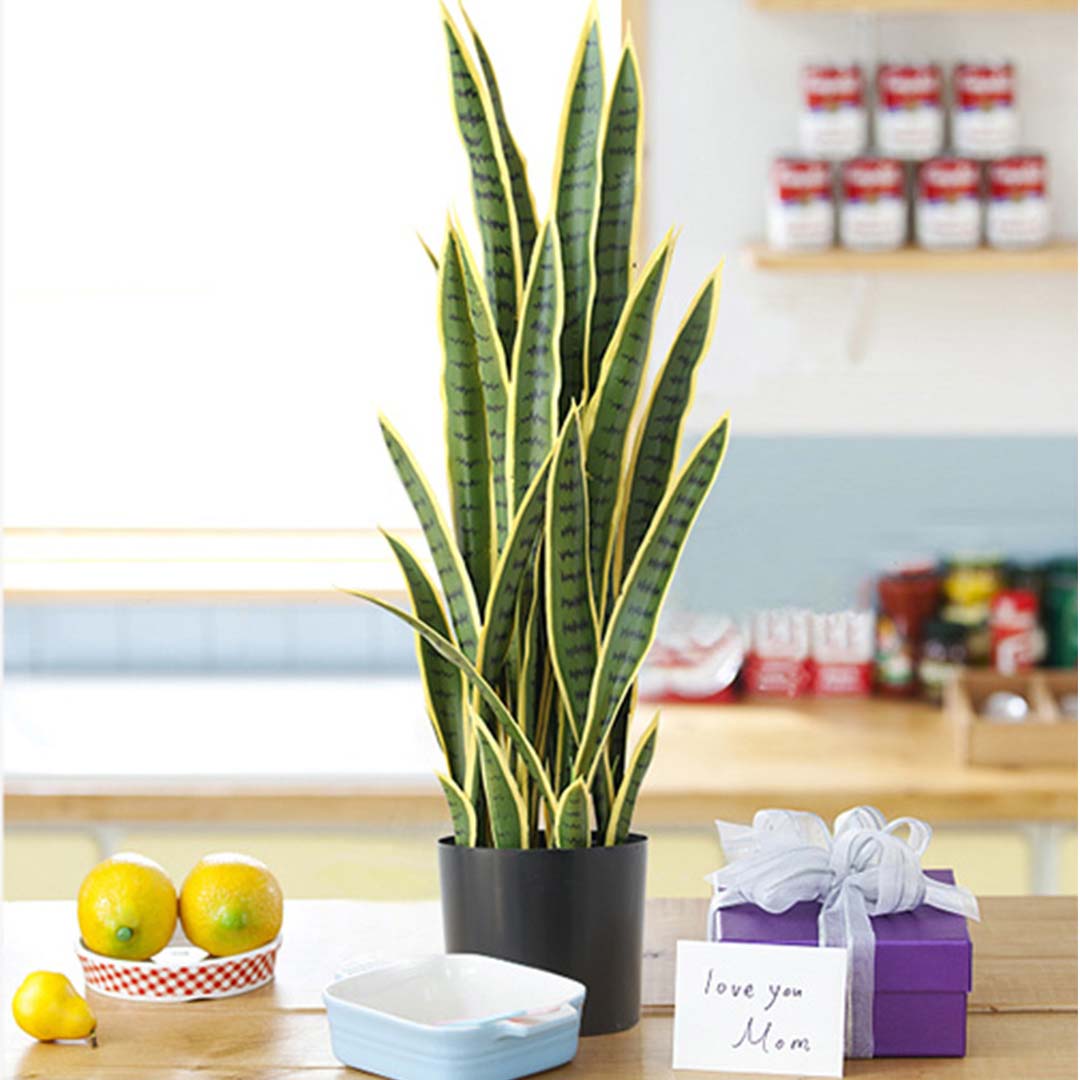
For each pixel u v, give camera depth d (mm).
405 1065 1327
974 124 3566
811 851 1461
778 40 3781
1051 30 3752
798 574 3881
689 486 1419
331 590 3809
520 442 1448
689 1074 1362
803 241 3564
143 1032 1466
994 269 3562
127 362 3967
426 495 1477
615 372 1462
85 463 3982
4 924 1833
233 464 3977
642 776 1492
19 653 3949
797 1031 1356
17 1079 1356
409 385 3959
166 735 3381
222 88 3922
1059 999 1543
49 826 3020
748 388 3861
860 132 3580
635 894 1485
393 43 3891
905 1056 1394
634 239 1523
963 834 3004
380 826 3020
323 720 3512
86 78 3920
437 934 1772
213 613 3965
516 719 1484
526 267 1527
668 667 3742
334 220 3941
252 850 3027
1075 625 3711
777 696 3781
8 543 3920
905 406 3857
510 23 3580
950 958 1378
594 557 1479
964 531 3871
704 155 3816
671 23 3787
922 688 3748
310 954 1702
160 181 3943
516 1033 1311
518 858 1446
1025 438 3855
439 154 3914
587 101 1488
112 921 1551
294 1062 1391
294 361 3963
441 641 1385
